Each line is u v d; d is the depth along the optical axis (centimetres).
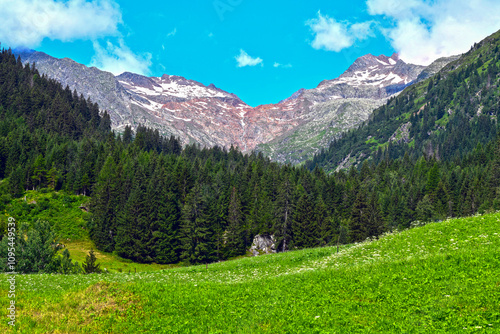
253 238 11725
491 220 2509
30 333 1555
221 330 1476
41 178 13400
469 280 1507
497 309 1242
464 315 1250
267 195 13362
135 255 10438
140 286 2069
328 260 2805
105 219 11225
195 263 10619
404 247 2464
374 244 2839
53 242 6184
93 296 1895
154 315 1705
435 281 1597
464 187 13438
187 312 1723
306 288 1866
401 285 1644
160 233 10800
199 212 11012
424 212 11606
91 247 10619
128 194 12069
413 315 1326
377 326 1292
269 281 2167
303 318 1458
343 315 1432
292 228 10681
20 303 1950
